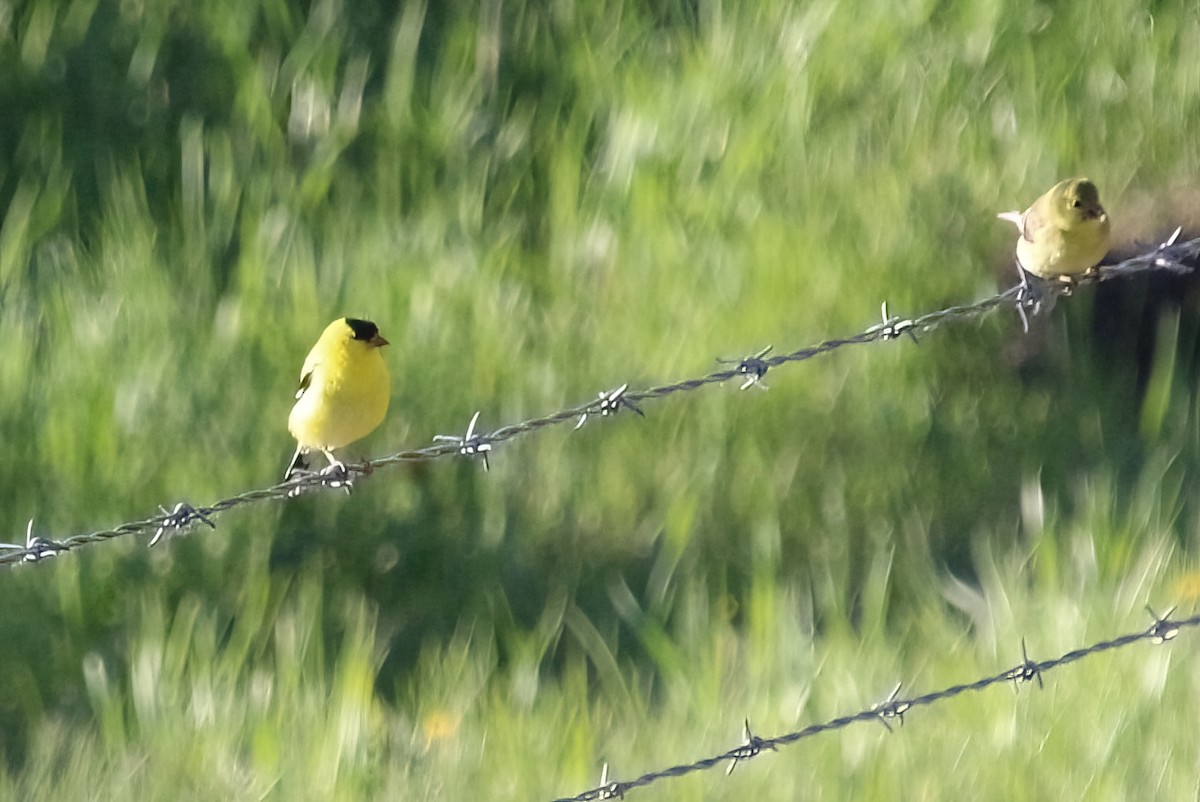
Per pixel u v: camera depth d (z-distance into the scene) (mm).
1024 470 11555
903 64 14156
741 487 11180
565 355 11883
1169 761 8438
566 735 9023
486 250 12977
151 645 9820
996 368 12133
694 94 13938
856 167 13359
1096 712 8789
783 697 9281
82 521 10828
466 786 8703
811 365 11766
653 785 8609
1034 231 8477
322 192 13594
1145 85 13984
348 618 10562
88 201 14117
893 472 11352
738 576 10852
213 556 10695
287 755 8938
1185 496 11125
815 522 11117
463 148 14133
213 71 14828
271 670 9992
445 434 11398
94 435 11109
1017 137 13609
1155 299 12305
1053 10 14664
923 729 8867
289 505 10938
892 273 12359
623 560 10945
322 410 8156
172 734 9164
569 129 14211
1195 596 9688
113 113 14594
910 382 11828
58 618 10406
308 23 14977
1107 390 12047
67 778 9117
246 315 12016
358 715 9086
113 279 12617
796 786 8500
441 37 15195
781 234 12539
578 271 12797
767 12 14703
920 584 10523
